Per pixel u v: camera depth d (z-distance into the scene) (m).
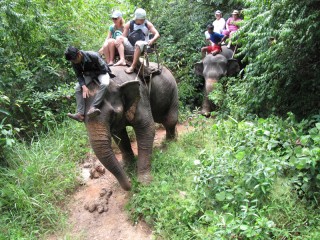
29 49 7.20
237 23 6.20
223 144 4.87
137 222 4.28
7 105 6.24
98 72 4.16
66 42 7.59
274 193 3.91
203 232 3.70
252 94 5.73
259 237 3.25
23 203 4.54
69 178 5.07
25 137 6.25
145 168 4.78
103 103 4.14
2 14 6.50
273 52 4.95
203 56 8.51
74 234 4.35
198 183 4.12
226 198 3.85
